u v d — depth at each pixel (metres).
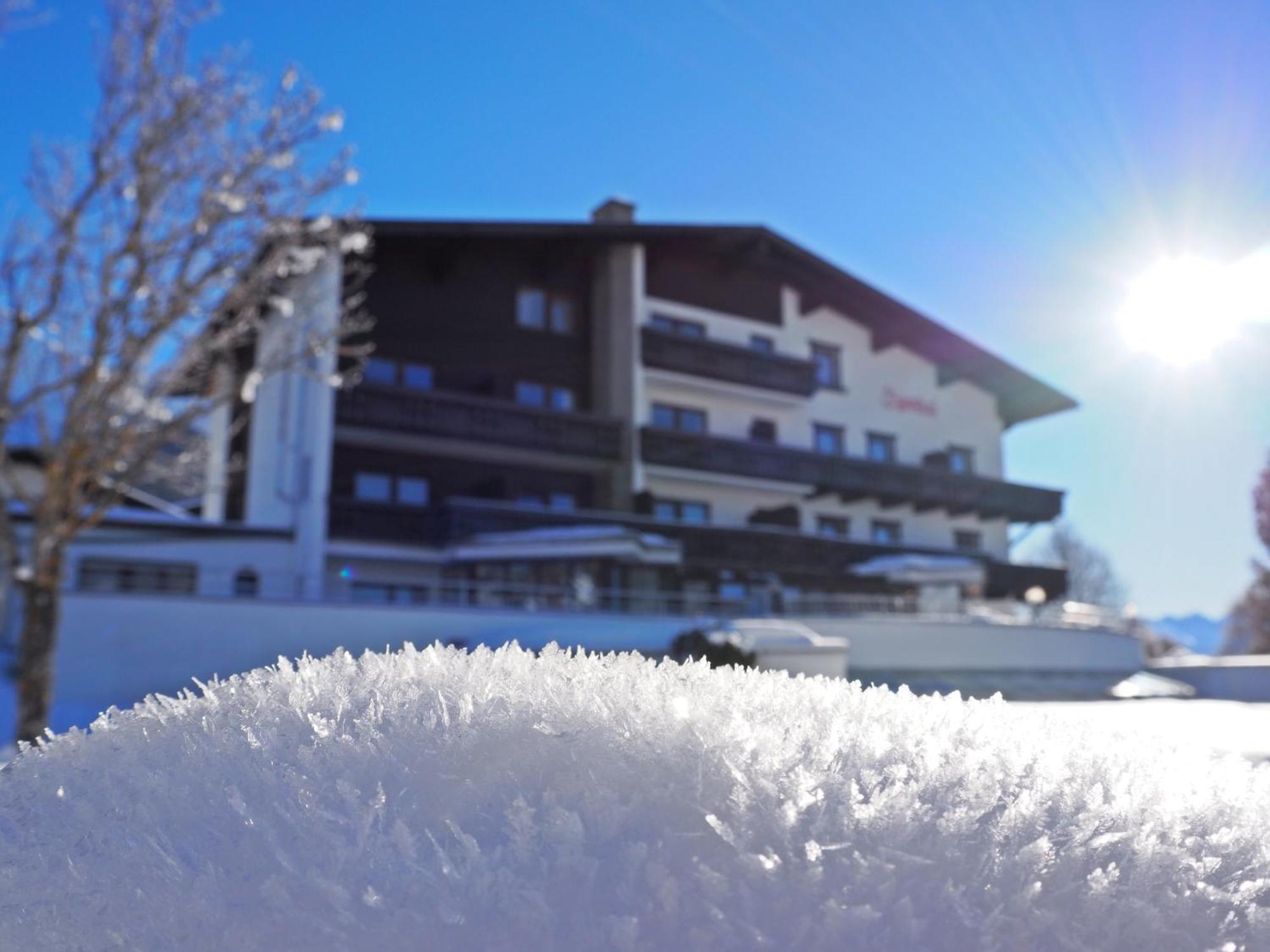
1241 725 13.82
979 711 1.32
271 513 21.81
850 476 29.89
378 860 0.94
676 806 0.98
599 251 27.09
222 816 1.05
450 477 24.08
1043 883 0.95
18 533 15.97
